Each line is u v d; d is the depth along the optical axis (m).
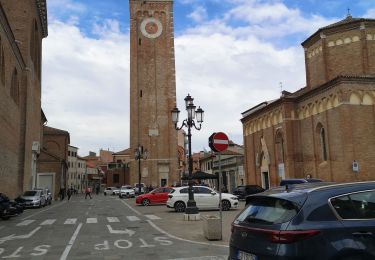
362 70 37.19
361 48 37.44
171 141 69.00
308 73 42.56
